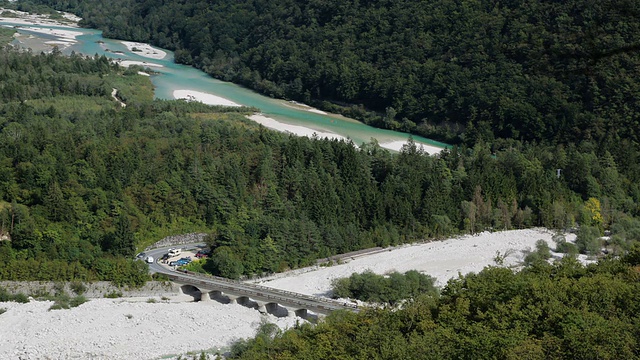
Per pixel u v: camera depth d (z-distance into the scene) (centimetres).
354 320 12038
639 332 9306
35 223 18075
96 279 17025
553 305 10194
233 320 15500
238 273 18012
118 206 19438
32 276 16812
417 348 9888
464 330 10400
